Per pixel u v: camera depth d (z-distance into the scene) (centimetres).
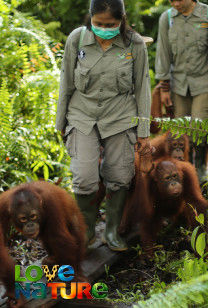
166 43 516
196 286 232
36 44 540
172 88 532
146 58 346
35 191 307
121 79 340
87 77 340
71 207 333
